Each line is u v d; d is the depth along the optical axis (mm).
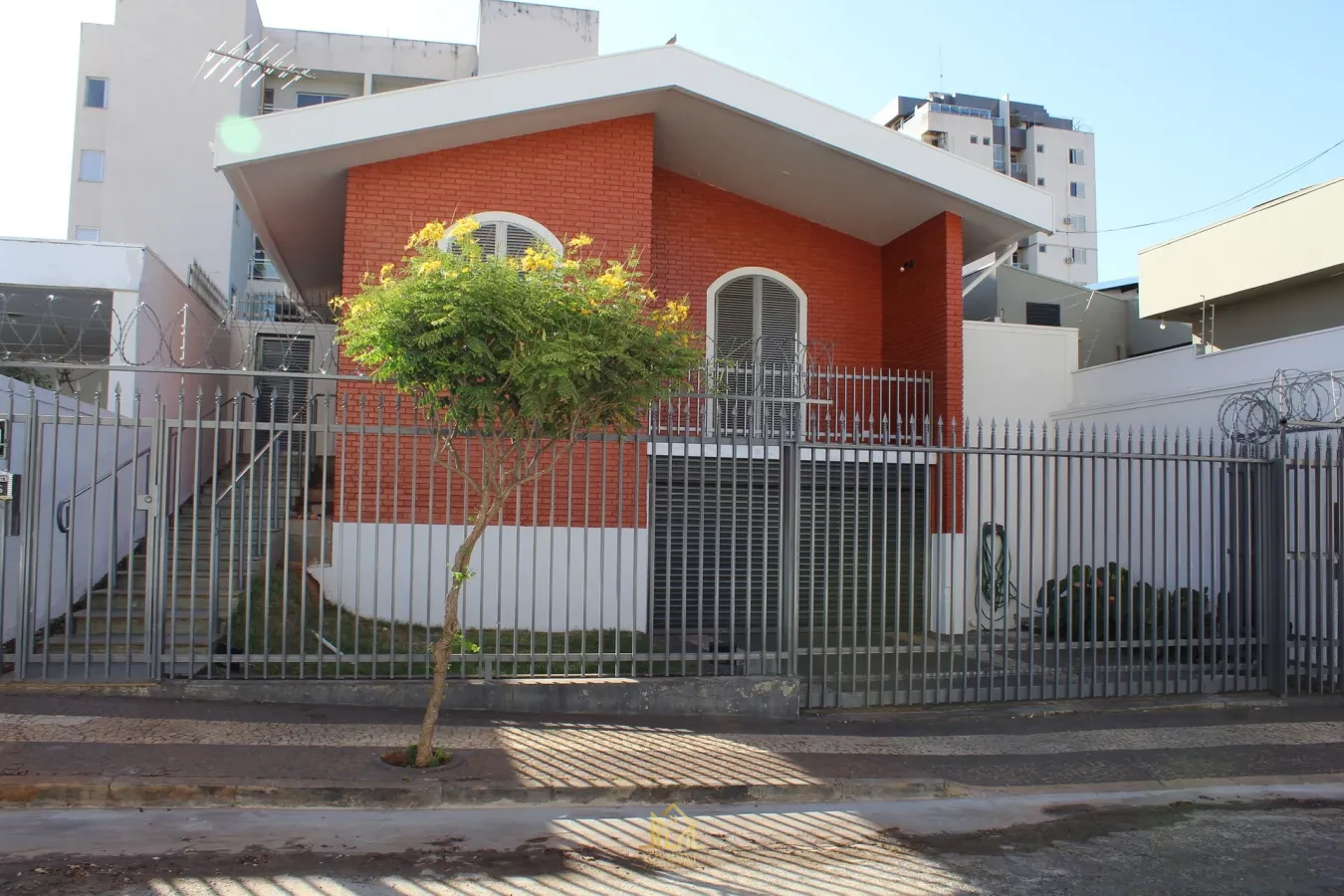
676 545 11781
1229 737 8695
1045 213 13188
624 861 5391
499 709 8320
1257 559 10383
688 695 8648
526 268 6539
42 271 12250
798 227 14711
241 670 8578
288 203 12227
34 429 8086
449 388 6434
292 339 10625
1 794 5773
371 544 10406
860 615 13141
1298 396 11711
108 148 24875
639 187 11812
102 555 10359
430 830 5770
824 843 5863
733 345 14062
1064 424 15539
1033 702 9703
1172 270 18578
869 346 14883
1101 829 6297
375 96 10695
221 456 16156
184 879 4797
